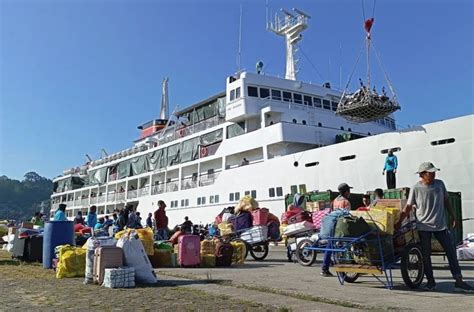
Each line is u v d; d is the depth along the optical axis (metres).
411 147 16.20
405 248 6.93
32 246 12.60
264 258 13.35
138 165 39.25
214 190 26.88
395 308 5.23
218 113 30.36
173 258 11.32
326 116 26.59
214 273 9.48
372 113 18.27
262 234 12.95
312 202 15.45
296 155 20.83
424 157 15.78
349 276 7.84
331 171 18.98
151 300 6.02
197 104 32.50
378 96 17.75
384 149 17.09
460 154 14.87
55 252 10.55
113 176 43.78
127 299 6.12
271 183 22.11
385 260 7.07
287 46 31.69
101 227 18.44
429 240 6.93
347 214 7.61
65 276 8.91
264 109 24.98
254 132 24.91
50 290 7.10
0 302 5.97
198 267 11.02
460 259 11.69
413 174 16.00
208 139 30.00
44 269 10.53
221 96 30.14
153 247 11.27
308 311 5.07
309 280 8.12
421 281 7.03
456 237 12.47
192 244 11.15
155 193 35.44
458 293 6.48
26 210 166.38
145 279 7.89
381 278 8.20
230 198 25.16
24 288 7.38
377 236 7.09
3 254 15.82
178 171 33.09
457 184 14.84
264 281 8.00
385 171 15.89
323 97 28.92
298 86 27.98
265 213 13.27
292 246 12.44
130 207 18.80
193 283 7.82
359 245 7.34
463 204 14.66
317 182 19.58
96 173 47.75
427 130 15.82
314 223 11.95
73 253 9.12
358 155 18.02
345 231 7.30
